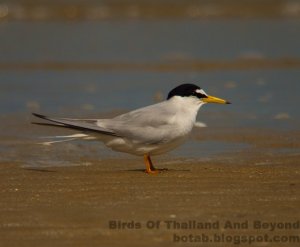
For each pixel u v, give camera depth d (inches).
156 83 788.0
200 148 506.9
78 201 365.1
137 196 373.4
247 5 1327.5
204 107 659.4
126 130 423.5
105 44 1021.2
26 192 383.9
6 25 1175.6
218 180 408.2
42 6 1285.7
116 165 459.5
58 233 316.2
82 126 419.2
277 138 534.0
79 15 1249.4
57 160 474.0
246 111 639.1
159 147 427.8
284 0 1352.1
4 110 655.8
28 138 542.9
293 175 420.5
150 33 1112.2
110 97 713.6
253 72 847.7
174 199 367.2
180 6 1314.0
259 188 389.7
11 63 903.1
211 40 1047.0
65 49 984.9
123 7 1305.4
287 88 748.0
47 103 686.5
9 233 316.2
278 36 1075.3
